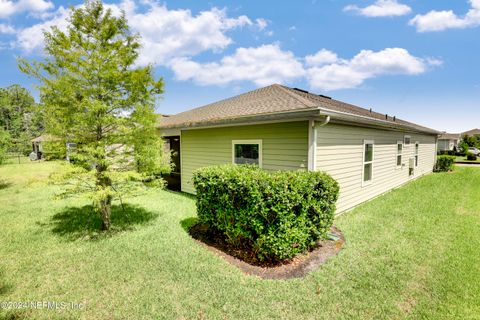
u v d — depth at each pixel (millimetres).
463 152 32844
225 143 7387
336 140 6016
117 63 4711
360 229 5070
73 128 4543
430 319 2453
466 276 3242
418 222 5508
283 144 5691
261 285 3062
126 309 2637
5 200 7965
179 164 10305
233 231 4016
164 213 6371
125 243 4402
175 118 10602
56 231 5051
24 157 28000
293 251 3680
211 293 2912
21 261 3730
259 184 3561
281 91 7383
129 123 4926
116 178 4496
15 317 2537
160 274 3342
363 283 3098
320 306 2668
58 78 4453
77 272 3406
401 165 10391
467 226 5207
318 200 4023
